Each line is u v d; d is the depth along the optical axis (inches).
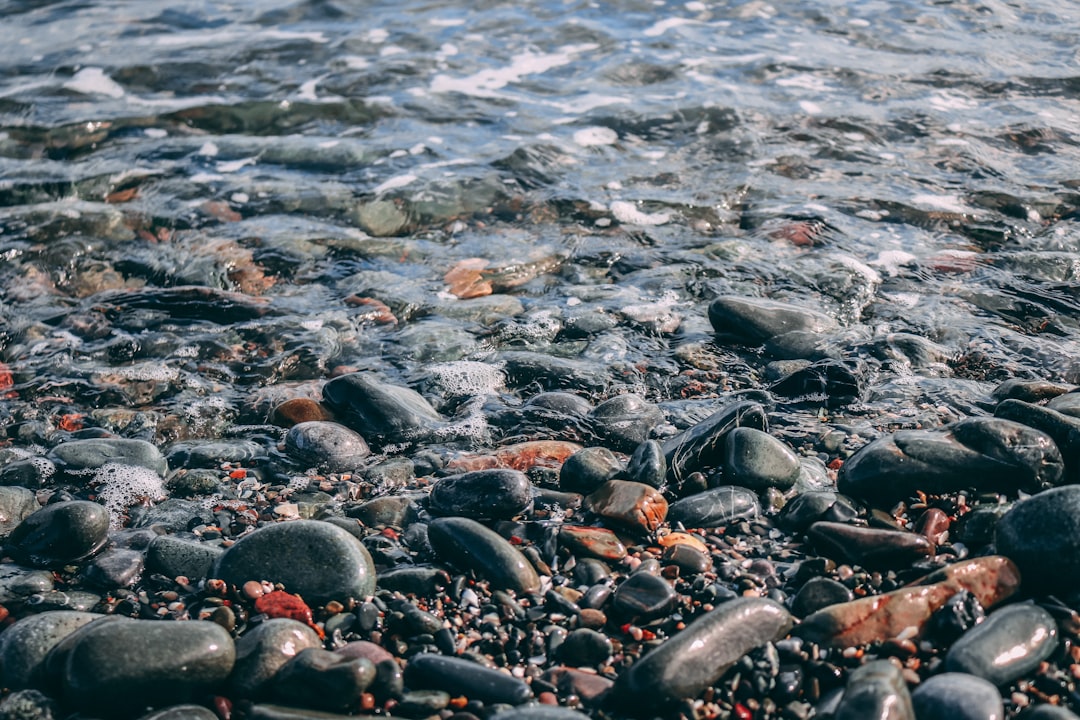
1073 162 82.1
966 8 112.3
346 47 106.9
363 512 54.4
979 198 78.2
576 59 103.8
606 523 53.4
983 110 90.4
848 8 113.7
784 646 46.8
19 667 47.0
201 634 46.8
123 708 45.9
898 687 44.1
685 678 45.5
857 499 53.7
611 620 49.0
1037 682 45.3
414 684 46.8
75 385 63.7
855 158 83.4
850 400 60.6
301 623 48.2
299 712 45.4
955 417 59.0
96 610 50.0
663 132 88.4
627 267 72.9
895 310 67.8
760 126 88.2
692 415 60.2
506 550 51.0
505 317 68.4
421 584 50.5
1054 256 71.6
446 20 114.0
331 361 65.5
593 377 63.3
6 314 69.1
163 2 120.9
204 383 64.1
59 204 79.0
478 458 57.6
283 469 57.8
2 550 53.0
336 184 81.7
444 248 75.2
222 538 53.7
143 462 57.6
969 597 47.6
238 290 71.7
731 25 110.7
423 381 63.4
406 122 91.1
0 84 98.7
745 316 65.7
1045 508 48.9
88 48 107.1
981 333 65.4
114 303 69.8
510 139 87.4
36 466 57.3
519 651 48.0
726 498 53.7
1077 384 61.4
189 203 79.5
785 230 75.2
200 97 96.3
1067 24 107.9
